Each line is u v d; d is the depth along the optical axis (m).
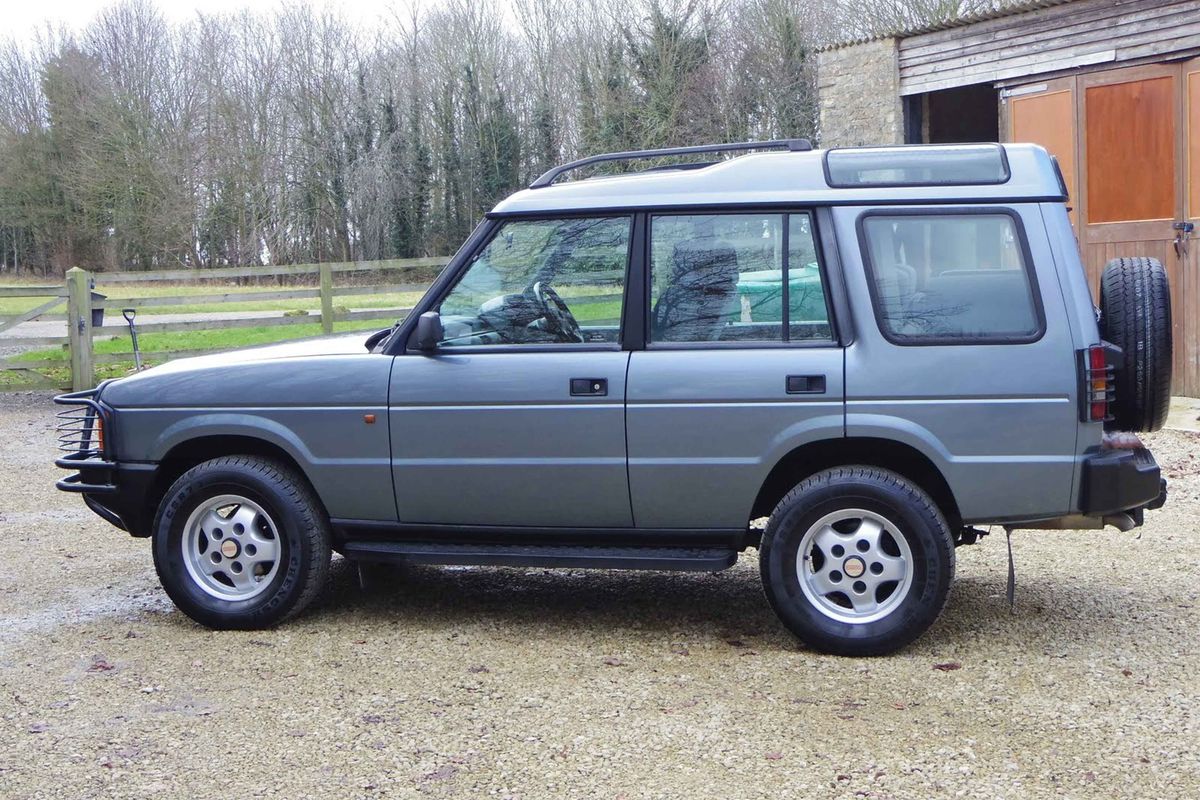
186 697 4.21
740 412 4.52
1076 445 4.35
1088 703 4.01
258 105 45.62
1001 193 4.44
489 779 3.46
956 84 12.54
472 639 4.86
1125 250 10.96
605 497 4.70
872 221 4.50
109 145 44.56
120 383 5.17
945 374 4.39
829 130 13.88
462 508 4.85
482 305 4.84
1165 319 4.43
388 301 24.91
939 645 4.66
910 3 33.03
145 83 45.19
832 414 4.46
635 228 4.70
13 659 4.68
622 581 5.84
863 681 4.26
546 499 4.75
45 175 45.94
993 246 4.43
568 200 4.77
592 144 38.81
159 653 4.73
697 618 5.14
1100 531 6.65
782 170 4.64
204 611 4.99
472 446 4.76
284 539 4.93
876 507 4.45
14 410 12.76
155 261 45.59
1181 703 3.99
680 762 3.56
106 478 5.16
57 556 6.54
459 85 44.22
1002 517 4.43
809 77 35.56
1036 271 4.38
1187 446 8.90
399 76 45.31
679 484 4.62
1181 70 10.38
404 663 4.55
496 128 43.94
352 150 45.75
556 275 4.77
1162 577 5.65
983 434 4.38
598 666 4.48
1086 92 11.20
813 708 3.99
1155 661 4.44
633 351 4.65
